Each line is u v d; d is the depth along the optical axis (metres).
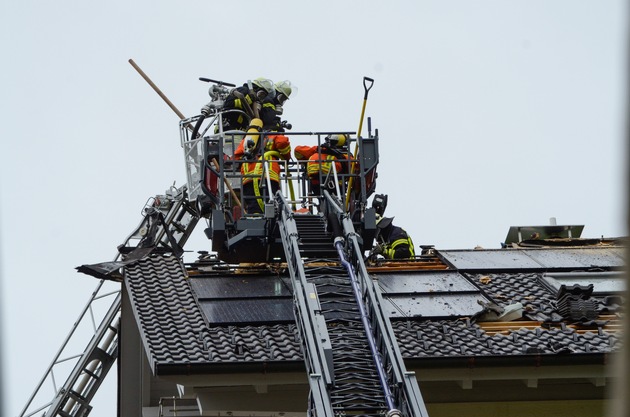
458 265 39.69
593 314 33.88
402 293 36.34
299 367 29.36
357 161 37.97
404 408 26.00
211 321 32.69
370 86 36.34
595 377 30.50
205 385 29.23
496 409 31.41
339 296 31.31
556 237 44.97
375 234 37.62
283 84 45.25
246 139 39.09
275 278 37.69
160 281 36.81
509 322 34.00
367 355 28.42
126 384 39.50
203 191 39.25
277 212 34.75
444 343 31.41
